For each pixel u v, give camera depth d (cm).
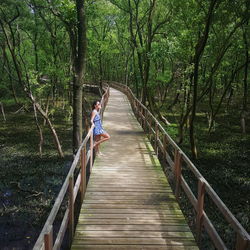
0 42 2194
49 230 370
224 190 1104
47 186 1159
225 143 1698
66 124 2223
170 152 1523
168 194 748
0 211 970
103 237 554
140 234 565
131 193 750
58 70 1655
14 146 1673
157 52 1523
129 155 1076
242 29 1565
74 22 1193
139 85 2748
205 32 1179
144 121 1458
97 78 4891
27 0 1555
